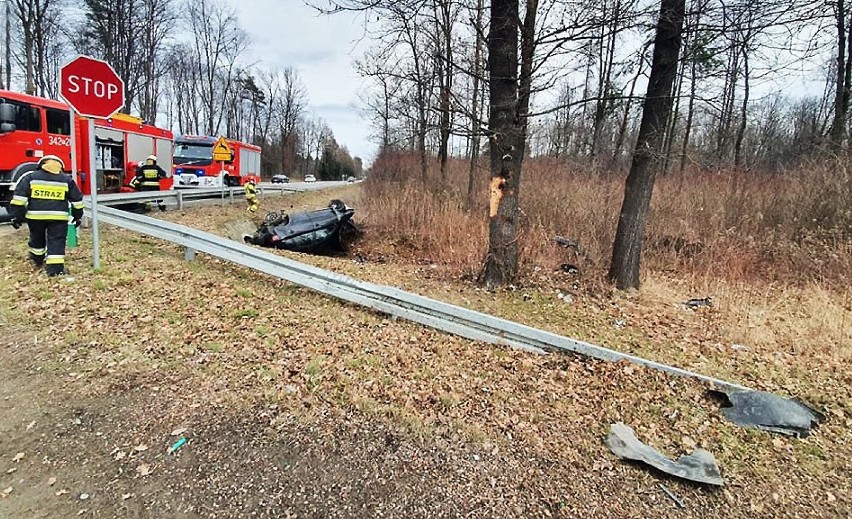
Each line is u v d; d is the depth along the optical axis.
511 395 3.88
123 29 30.50
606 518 2.60
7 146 9.76
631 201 7.76
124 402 3.39
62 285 5.66
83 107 5.84
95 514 2.39
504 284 7.44
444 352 4.68
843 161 10.46
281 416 3.31
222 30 47.06
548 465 3.01
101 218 8.02
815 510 2.76
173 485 2.62
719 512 2.70
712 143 18.22
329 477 2.75
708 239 10.41
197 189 14.47
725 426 3.60
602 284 7.83
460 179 17.12
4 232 8.59
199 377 3.79
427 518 2.49
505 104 6.58
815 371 4.75
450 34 7.01
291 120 69.38
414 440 3.16
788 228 10.28
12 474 2.64
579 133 17.50
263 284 6.55
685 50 6.65
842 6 5.27
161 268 6.77
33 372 3.74
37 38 27.78
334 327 5.13
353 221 13.71
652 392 4.04
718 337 5.72
